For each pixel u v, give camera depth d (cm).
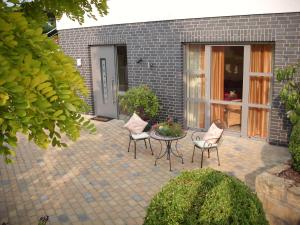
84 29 1073
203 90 890
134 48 962
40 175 674
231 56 825
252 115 827
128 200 559
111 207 539
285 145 772
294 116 648
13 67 166
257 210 285
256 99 809
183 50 879
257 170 659
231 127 873
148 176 649
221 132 671
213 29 803
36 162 744
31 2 255
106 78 1088
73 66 205
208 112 893
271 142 792
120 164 714
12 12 180
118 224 492
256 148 776
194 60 884
